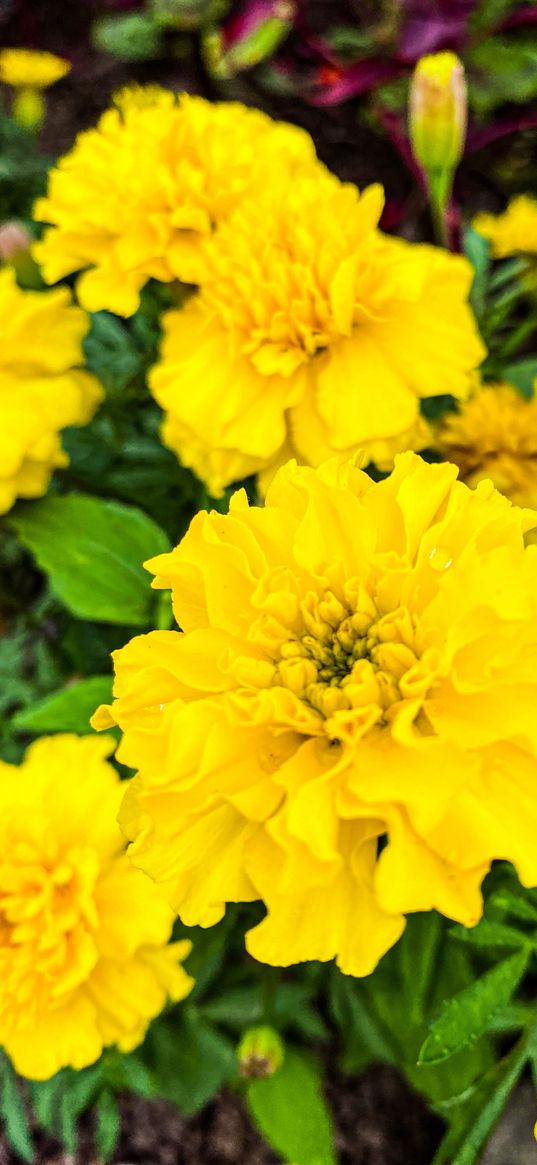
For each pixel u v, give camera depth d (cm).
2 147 39
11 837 23
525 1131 26
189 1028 26
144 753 18
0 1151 29
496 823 18
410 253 24
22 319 25
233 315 23
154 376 24
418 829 17
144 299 27
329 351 24
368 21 39
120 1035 22
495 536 19
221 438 23
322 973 26
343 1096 29
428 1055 20
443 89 25
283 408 23
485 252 29
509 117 38
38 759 24
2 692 29
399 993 25
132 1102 29
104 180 25
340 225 23
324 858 17
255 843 18
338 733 18
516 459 26
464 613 18
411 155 37
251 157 25
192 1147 29
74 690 24
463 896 18
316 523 19
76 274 33
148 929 22
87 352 31
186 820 18
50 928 22
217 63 40
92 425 30
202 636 19
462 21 36
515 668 18
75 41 51
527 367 29
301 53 41
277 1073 25
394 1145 28
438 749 18
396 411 23
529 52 36
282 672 18
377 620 19
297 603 19
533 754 18
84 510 25
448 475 19
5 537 33
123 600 25
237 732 18
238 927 27
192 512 29
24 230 28
